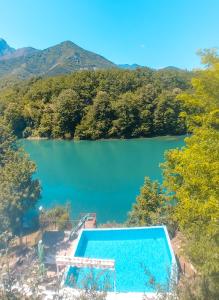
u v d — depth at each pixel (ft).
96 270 51.08
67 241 70.38
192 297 24.63
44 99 343.87
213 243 33.96
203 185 33.17
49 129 316.60
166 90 323.37
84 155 226.58
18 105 337.93
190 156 36.01
